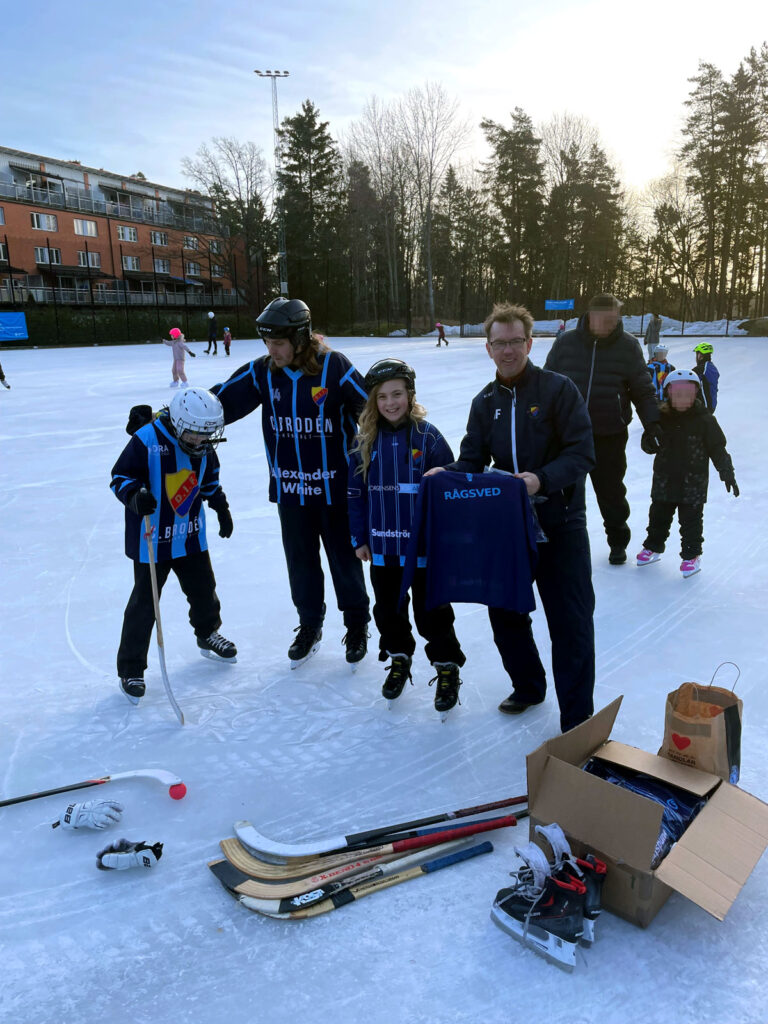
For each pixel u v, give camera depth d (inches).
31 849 90.7
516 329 100.2
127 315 1587.1
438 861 86.0
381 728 117.6
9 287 1641.2
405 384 112.1
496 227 2277.3
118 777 103.0
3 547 213.5
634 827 73.4
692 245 2187.5
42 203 1831.9
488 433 108.6
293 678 135.9
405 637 124.1
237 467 320.2
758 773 100.3
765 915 77.9
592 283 2345.0
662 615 161.5
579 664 105.9
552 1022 65.3
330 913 79.1
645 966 71.2
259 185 1982.0
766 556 199.2
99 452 346.3
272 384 129.4
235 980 71.0
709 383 310.3
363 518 121.6
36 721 120.6
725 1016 65.7
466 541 105.3
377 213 2114.9
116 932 77.5
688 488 182.4
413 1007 67.2
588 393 181.3
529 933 73.1
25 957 74.4
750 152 1991.9
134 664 125.8
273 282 2137.1
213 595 138.1
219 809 97.6
